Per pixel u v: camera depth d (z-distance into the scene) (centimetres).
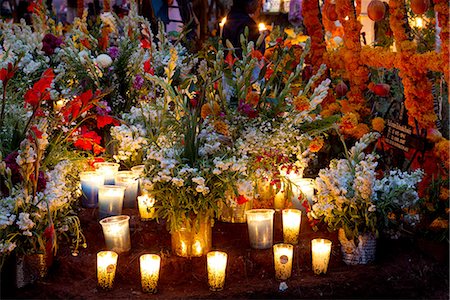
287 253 227
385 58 271
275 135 251
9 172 209
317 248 230
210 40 304
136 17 326
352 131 291
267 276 234
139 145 270
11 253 218
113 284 224
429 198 242
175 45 342
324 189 239
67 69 304
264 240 241
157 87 317
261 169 250
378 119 287
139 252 241
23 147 208
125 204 278
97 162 283
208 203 228
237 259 237
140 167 285
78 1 501
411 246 247
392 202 233
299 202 271
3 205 211
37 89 219
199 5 459
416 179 237
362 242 237
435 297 221
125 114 284
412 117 265
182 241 234
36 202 216
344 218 235
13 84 279
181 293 223
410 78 258
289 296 217
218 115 251
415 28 310
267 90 261
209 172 224
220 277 220
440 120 283
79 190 265
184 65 329
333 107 305
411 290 222
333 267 242
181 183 217
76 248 235
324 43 320
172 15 543
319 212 240
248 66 251
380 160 302
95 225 255
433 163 258
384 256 244
